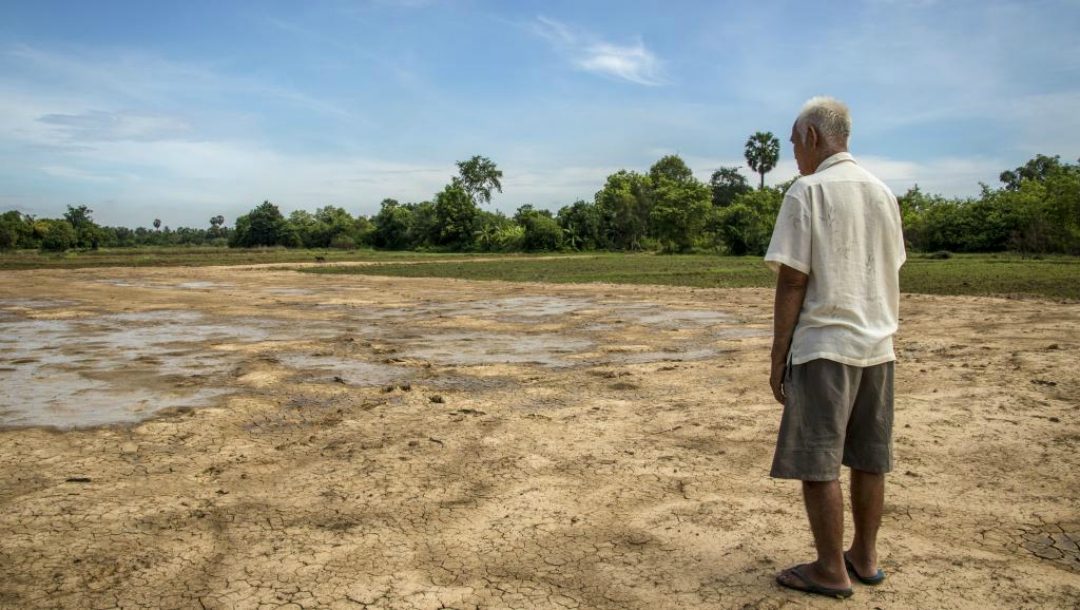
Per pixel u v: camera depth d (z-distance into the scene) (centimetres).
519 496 388
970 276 2311
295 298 1858
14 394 671
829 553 270
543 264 4078
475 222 8388
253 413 588
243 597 279
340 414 582
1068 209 3659
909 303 1490
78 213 10456
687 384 688
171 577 297
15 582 293
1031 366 728
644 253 7225
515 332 1126
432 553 319
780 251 262
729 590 280
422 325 1230
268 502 384
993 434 492
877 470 277
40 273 3192
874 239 266
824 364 259
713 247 7381
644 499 383
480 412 582
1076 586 283
